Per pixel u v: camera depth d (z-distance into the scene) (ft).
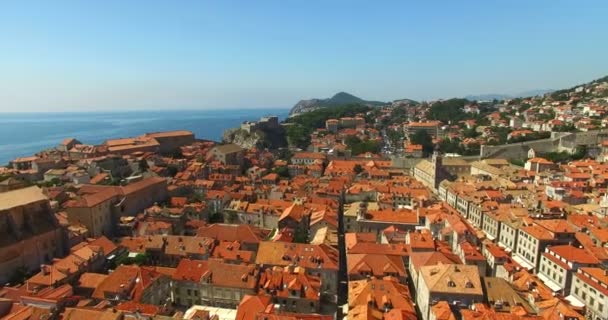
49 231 422.41
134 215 569.23
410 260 398.62
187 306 368.89
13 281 373.20
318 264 382.63
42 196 438.40
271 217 571.69
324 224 498.69
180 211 552.82
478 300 307.17
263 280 361.71
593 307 339.16
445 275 322.96
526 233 447.83
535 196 598.75
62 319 265.75
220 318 342.23
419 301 353.51
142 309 291.38
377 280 332.80
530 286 342.03
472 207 593.01
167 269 386.52
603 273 343.67
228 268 368.07
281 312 287.48
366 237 456.04
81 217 481.46
